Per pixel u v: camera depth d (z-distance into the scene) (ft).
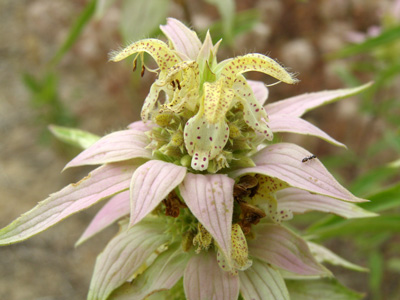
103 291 0.27
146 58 0.57
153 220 0.29
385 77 0.56
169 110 0.23
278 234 0.27
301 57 0.69
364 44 0.46
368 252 0.67
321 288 0.31
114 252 0.28
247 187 0.25
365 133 0.71
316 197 0.29
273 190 0.26
